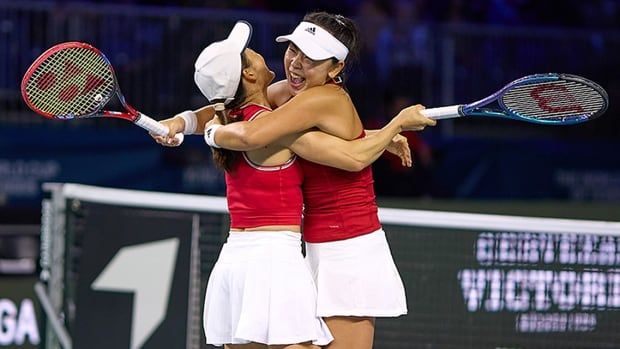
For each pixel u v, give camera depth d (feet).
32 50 129.90
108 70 52.08
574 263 77.41
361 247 52.21
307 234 53.26
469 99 145.48
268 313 50.31
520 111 51.55
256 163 50.72
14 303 107.24
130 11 133.39
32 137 126.00
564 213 139.13
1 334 106.63
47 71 51.65
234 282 51.31
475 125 147.23
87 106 52.26
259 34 136.98
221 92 50.60
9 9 129.18
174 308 76.28
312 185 52.26
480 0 163.53
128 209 77.41
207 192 132.26
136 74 133.49
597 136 149.07
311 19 51.37
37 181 125.90
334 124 50.37
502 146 143.33
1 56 128.77
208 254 77.20
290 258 50.83
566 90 51.06
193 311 76.23
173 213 77.20
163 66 134.41
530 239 77.20
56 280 81.10
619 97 149.79
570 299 77.46
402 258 76.48
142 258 76.84
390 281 52.75
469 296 76.84
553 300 77.36
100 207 77.30
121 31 133.18
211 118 56.03
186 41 135.13
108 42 132.67
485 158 142.92
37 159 126.00
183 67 134.92
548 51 148.36
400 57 144.15
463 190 142.20
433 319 76.69
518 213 138.10
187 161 131.95
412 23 145.79
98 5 132.67
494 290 76.95
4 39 128.88
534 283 77.25
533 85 50.93
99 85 52.16
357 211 52.21
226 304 52.08
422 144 141.28
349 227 52.08
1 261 118.52
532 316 77.20
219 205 76.84
